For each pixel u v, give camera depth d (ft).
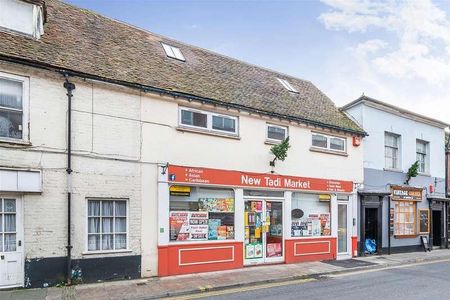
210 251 37.09
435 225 65.51
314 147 47.01
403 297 28.12
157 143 34.94
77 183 30.63
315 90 58.23
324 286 32.22
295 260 43.65
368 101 54.44
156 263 33.83
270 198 42.50
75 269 30.07
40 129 29.37
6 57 27.94
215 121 39.27
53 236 29.30
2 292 27.04
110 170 32.27
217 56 50.21
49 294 26.89
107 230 32.19
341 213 49.93
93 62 33.65
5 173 27.61
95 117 31.96
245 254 40.06
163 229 34.37
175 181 35.32
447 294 29.22
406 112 60.13
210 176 37.63
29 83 29.27
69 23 37.42
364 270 41.32
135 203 33.30
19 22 31.27
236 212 39.42
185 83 38.78
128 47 39.55
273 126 43.98
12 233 28.14
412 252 58.49
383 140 56.95
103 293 27.68
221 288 30.76
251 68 52.49
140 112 34.30
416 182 61.77
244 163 40.65
